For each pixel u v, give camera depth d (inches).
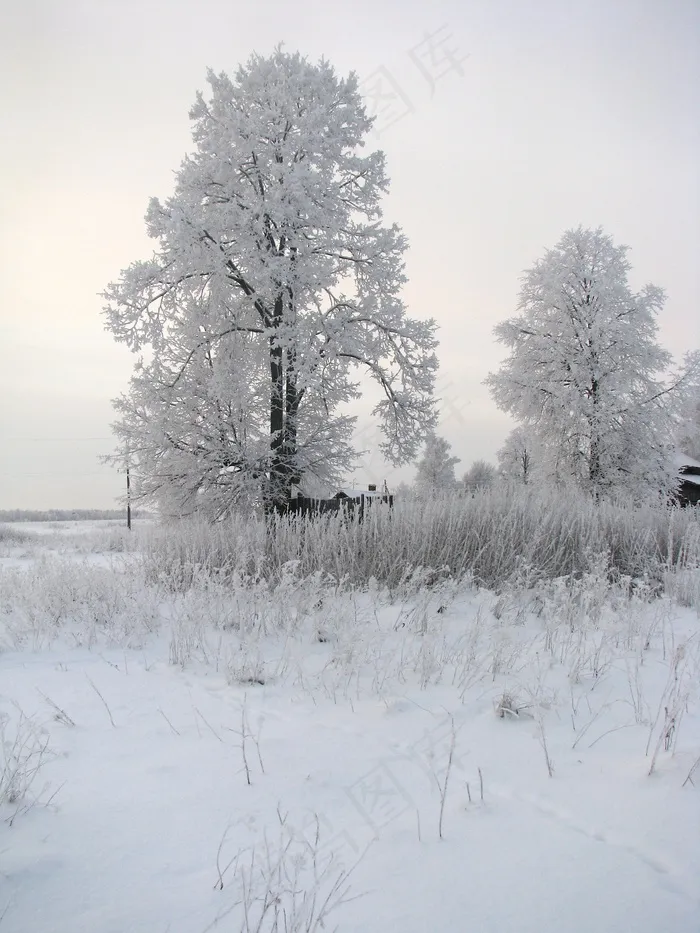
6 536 903.7
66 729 132.2
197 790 101.8
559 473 880.9
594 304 871.7
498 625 195.9
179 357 551.2
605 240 880.3
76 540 709.9
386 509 319.6
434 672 165.6
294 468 557.9
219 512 543.5
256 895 72.3
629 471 842.8
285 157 532.1
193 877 76.8
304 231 533.0
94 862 80.0
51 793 101.1
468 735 124.4
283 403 557.3
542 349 886.4
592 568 250.5
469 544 287.4
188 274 524.4
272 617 217.9
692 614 238.4
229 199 541.3
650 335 855.1
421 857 80.7
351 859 80.7
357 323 569.6
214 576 247.6
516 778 104.8
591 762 110.1
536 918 67.7
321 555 285.9
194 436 542.3
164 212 505.0
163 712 142.3
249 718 137.2
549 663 166.9
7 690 161.5
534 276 904.9
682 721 128.9
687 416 858.8
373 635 177.3
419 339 558.6
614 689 151.2
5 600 259.1
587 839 84.7
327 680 161.2
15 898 71.6
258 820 91.7
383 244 557.3
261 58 536.4
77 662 188.1
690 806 91.7
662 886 73.4
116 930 66.3
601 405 820.6
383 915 68.8
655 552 314.7
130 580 274.7
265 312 557.9
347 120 544.4
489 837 85.6
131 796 99.9
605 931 65.6
